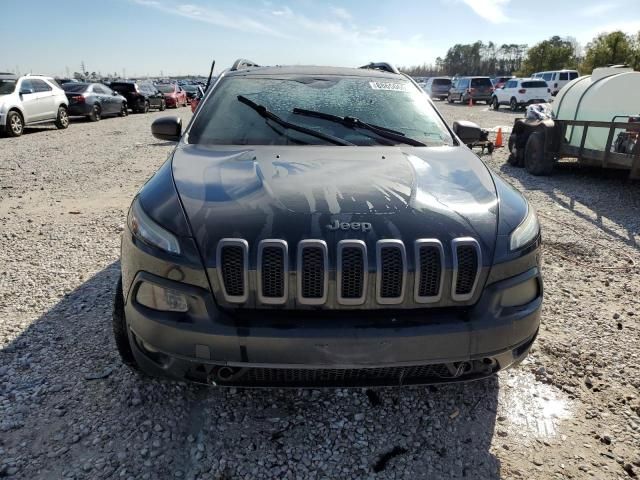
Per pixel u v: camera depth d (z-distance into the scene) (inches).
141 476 79.9
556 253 188.2
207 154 106.2
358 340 74.8
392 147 114.2
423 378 82.0
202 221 79.9
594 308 142.1
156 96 1035.9
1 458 82.7
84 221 221.5
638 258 183.8
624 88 295.0
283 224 78.4
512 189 99.5
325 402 99.5
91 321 128.6
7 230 208.4
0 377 104.7
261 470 82.2
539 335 125.9
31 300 141.0
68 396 98.8
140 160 392.8
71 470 80.7
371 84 139.2
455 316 79.0
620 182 323.6
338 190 87.5
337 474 82.0
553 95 1179.3
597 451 87.6
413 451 87.2
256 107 124.5
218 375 79.6
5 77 559.5
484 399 101.0
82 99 713.6
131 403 97.0
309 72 144.8
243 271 75.1
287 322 76.0
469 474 82.4
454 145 120.5
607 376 109.3
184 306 77.5
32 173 334.3
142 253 80.8
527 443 89.3
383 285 76.5
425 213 82.5
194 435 89.6
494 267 79.6
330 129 119.9
